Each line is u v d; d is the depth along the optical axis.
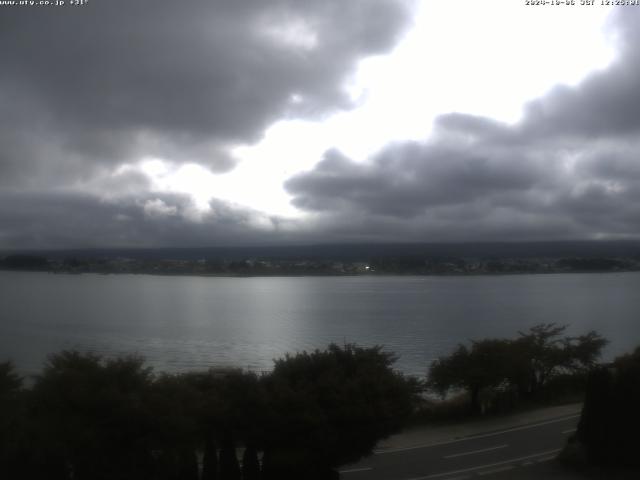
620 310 146.00
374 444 22.50
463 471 24.59
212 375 24.47
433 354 77.94
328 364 23.70
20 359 67.12
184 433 18.56
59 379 18.39
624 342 86.38
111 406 17.80
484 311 146.38
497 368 35.31
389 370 24.88
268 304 171.25
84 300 178.88
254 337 103.31
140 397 18.39
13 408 17.91
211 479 20.23
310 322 126.94
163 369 64.94
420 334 105.00
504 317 132.62
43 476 17.27
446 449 27.77
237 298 193.38
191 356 80.31
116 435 17.72
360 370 23.67
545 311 145.38
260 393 20.94
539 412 34.84
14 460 16.77
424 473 24.36
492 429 31.33
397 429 23.12
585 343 42.41
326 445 20.95
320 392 21.95
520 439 29.48
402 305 166.12
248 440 20.84
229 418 20.58
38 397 18.33
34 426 16.94
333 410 21.45
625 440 24.58
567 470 24.67
